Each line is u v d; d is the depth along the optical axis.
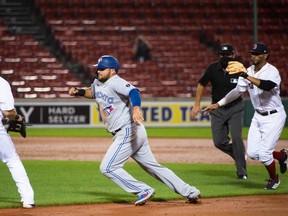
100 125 58.72
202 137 51.38
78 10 72.94
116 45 69.88
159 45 70.75
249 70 25.83
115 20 72.88
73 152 40.88
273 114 25.72
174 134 53.78
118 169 22.19
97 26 72.00
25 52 67.50
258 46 25.12
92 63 67.19
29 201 22.19
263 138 25.83
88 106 58.62
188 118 59.50
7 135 22.06
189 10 75.25
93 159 37.34
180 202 23.31
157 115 59.16
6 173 31.34
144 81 65.62
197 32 73.50
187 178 29.83
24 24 72.38
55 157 38.25
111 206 22.52
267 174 31.20
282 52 72.06
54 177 30.00
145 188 22.47
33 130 56.34
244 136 50.97
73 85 64.31
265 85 24.56
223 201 23.56
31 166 33.84
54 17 72.31
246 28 74.56
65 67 68.00
